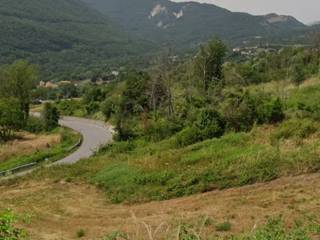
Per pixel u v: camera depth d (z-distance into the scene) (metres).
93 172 30.70
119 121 46.41
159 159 28.72
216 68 59.25
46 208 23.14
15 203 24.41
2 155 46.88
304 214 16.70
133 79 58.38
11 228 9.62
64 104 93.62
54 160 41.59
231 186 22.70
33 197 25.67
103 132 59.00
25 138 60.19
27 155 45.62
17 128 61.47
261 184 22.09
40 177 31.17
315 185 20.50
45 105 70.75
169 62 61.88
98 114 77.25
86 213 22.09
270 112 33.22
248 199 20.11
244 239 12.41
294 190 20.30
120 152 38.06
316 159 22.77
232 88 48.53
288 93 43.53
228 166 24.45
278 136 27.88
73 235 18.58
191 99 47.69
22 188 28.73
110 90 85.75
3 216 9.42
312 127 27.95
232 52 152.88
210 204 20.42
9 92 73.31
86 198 25.17
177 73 71.69
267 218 17.27
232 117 34.00
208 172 24.22
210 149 28.53
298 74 53.59
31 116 78.94
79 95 121.75
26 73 73.81
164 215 19.98
